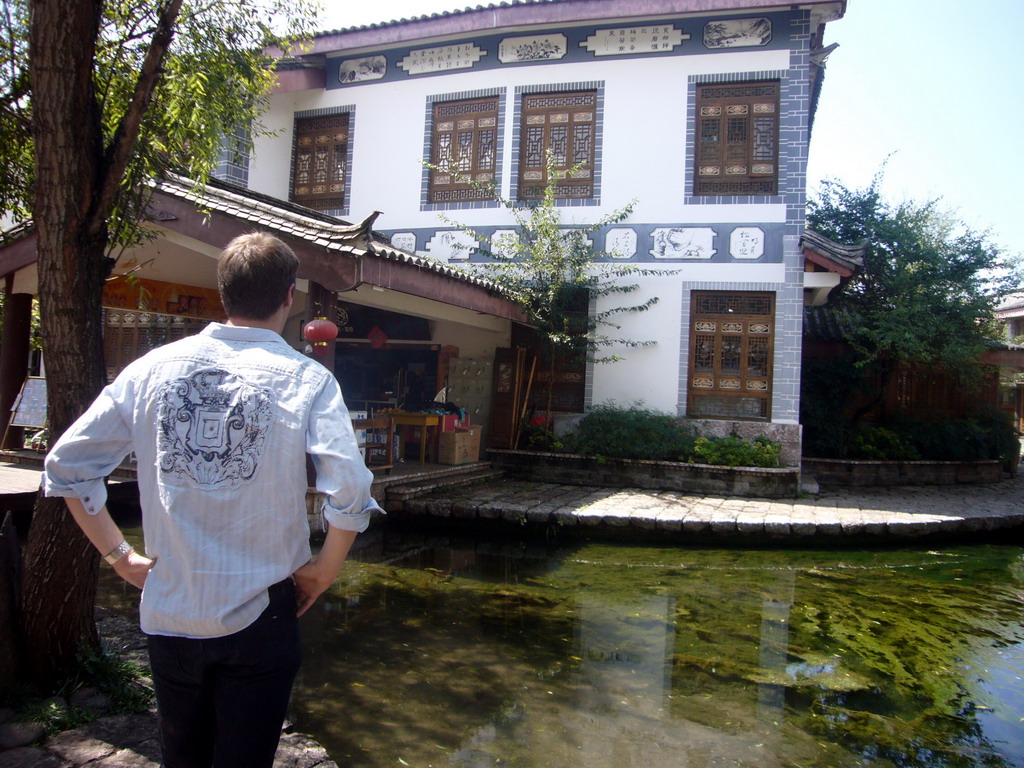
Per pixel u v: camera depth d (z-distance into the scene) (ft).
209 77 14.16
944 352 35.91
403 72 37.35
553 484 32.09
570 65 34.73
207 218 19.79
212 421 5.38
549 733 11.52
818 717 12.58
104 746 8.98
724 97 33.35
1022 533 27.40
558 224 34.06
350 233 20.80
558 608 18.12
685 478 31.07
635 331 33.71
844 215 40.09
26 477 23.65
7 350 28.76
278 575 5.45
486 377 35.47
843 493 32.60
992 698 13.69
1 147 13.11
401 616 16.88
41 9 9.50
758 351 32.81
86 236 10.33
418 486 27.30
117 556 5.98
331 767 9.32
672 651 15.49
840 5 31.63
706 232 33.06
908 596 20.39
